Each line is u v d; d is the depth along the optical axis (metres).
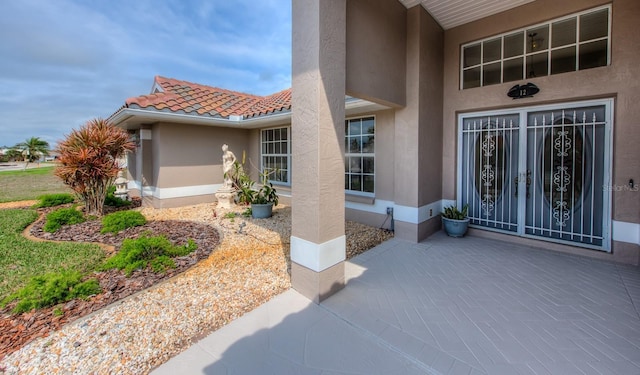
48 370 2.30
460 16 5.52
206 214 8.05
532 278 4.02
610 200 4.53
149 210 8.56
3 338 2.70
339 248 3.63
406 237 5.78
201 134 9.36
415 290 3.71
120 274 4.07
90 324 2.90
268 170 9.33
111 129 7.99
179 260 4.60
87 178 7.65
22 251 5.00
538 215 5.28
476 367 2.36
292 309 3.26
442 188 6.36
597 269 4.26
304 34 3.34
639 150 4.20
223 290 3.65
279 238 5.92
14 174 22.09
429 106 5.68
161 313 3.12
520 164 5.40
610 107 4.46
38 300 3.13
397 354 2.53
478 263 4.59
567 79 4.70
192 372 2.31
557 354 2.50
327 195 3.42
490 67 5.60
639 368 2.33
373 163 6.97
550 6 4.82
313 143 3.31
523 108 5.30
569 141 4.88
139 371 2.32
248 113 9.02
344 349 2.59
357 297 3.54
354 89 4.12
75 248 5.16
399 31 5.09
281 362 2.43
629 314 3.10
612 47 4.31
